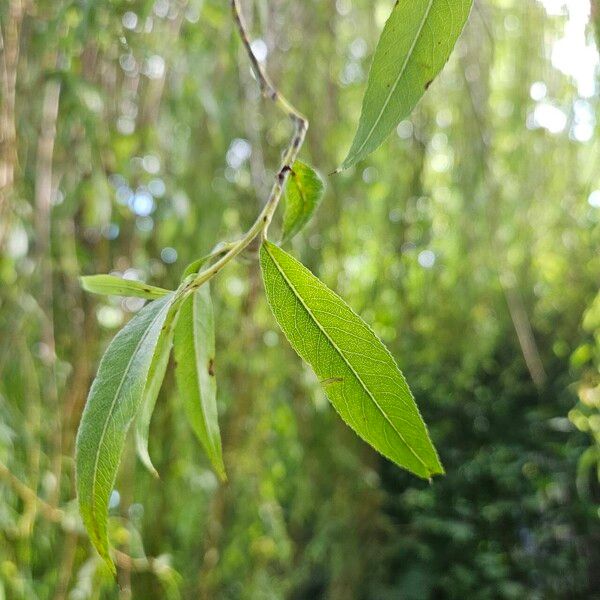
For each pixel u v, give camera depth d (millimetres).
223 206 589
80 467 134
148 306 141
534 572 1073
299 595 1013
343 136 657
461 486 1112
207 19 488
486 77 659
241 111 569
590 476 1062
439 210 762
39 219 461
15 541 467
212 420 192
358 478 808
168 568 519
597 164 679
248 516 648
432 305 825
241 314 609
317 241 650
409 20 156
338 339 156
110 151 507
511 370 1083
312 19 610
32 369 482
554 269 887
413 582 1030
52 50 431
